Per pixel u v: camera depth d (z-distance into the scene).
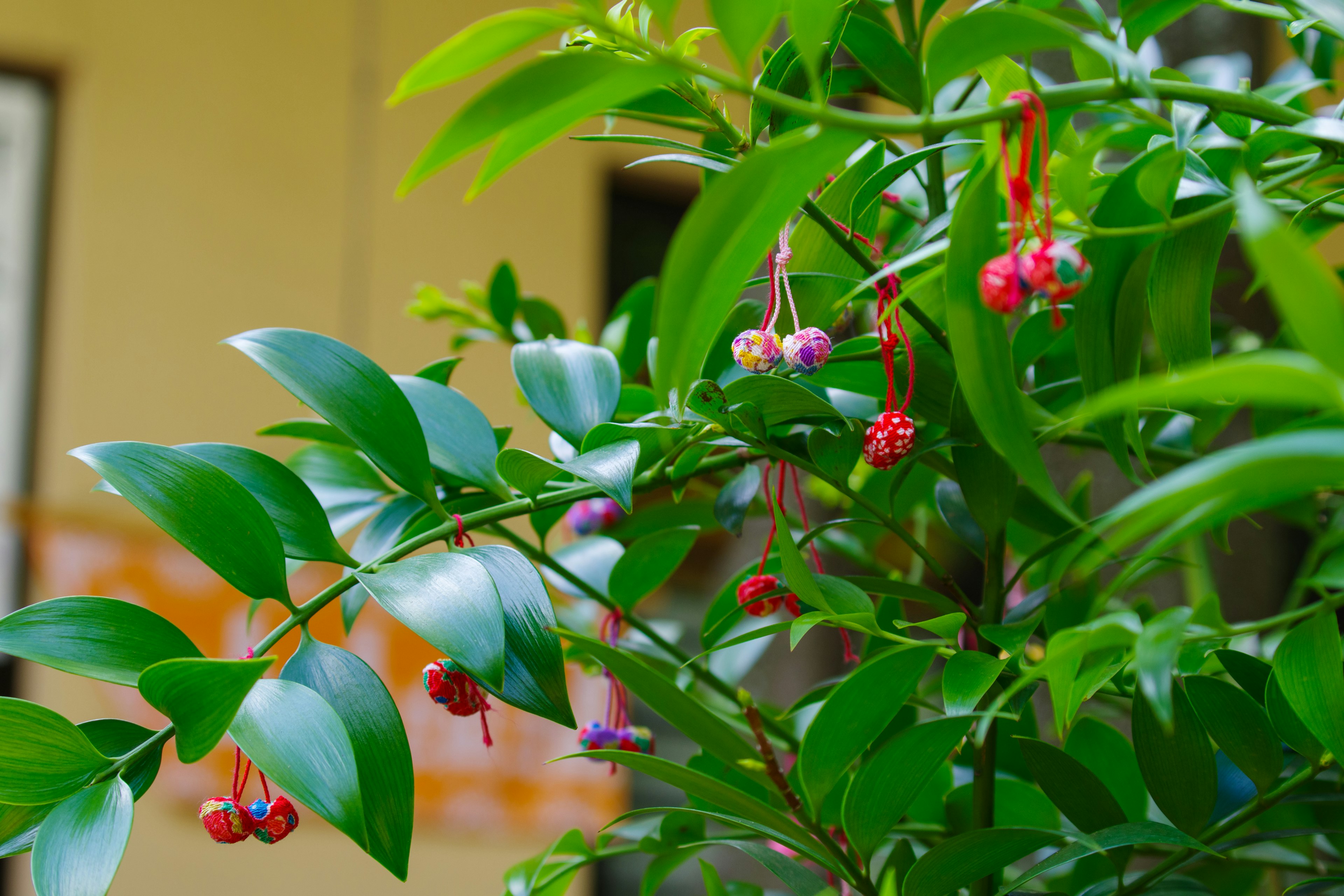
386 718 0.78
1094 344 0.79
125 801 0.77
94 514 2.41
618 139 0.84
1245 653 0.82
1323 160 0.81
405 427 0.83
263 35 2.89
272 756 0.76
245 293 2.80
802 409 0.83
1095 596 0.93
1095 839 0.79
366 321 2.88
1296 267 0.62
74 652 0.79
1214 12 1.26
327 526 0.82
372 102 2.97
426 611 0.78
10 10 2.66
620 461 0.81
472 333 1.15
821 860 0.81
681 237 0.70
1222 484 0.66
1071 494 1.01
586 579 0.96
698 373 0.75
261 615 2.35
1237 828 0.83
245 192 2.82
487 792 2.42
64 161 2.73
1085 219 0.75
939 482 0.93
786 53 0.81
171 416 2.70
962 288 0.74
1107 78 0.79
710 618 0.92
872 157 0.82
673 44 0.71
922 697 0.90
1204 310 0.79
